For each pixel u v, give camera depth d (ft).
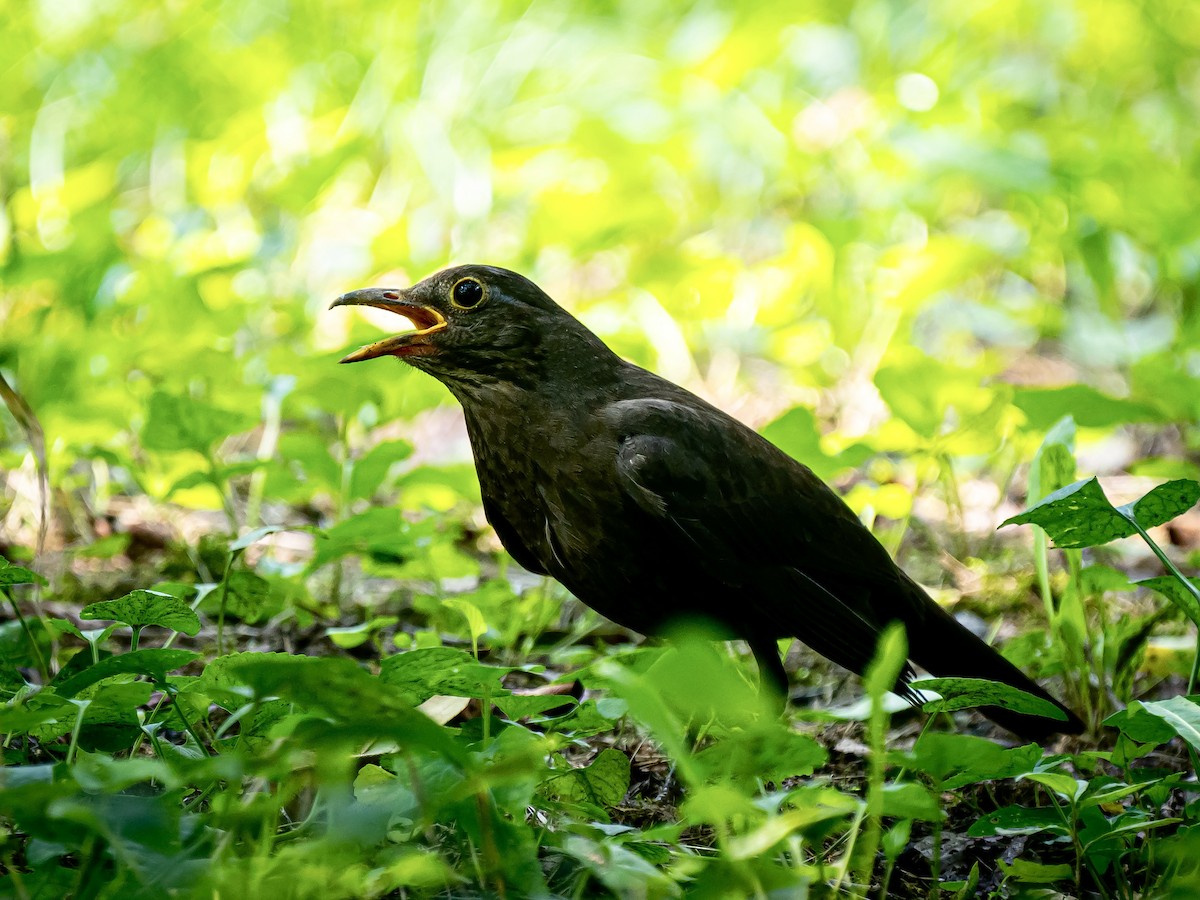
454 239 54.54
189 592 24.36
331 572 35.12
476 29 60.23
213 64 60.44
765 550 25.05
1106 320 49.93
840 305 49.32
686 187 57.88
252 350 44.47
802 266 52.06
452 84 58.85
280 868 13.88
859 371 49.29
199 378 39.34
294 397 37.06
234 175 57.21
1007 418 41.70
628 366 26.50
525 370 25.08
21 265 41.98
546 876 16.61
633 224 53.83
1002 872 19.52
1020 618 34.17
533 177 57.21
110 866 14.83
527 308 25.18
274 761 13.56
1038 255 53.57
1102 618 27.35
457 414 47.67
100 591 32.53
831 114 60.90
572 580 25.61
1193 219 49.75
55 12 61.77
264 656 17.44
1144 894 17.71
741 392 50.08
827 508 25.90
